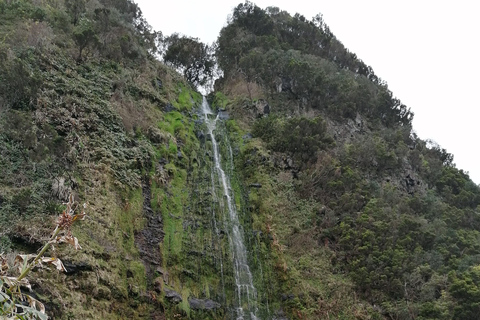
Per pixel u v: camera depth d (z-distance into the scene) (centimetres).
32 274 1260
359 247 2414
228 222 2369
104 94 2344
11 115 1670
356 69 4872
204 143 2870
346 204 2661
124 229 1808
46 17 2584
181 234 2089
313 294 2214
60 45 2452
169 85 3222
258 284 2184
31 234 1347
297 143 2978
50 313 1230
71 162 1766
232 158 2916
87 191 1741
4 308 486
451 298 2127
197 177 2509
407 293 2252
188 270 1973
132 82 2731
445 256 2459
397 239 2523
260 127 3130
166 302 1756
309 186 2775
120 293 1557
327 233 2522
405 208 2873
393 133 3709
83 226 1603
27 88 1844
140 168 2142
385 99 4047
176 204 2206
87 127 2030
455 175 3550
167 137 2527
